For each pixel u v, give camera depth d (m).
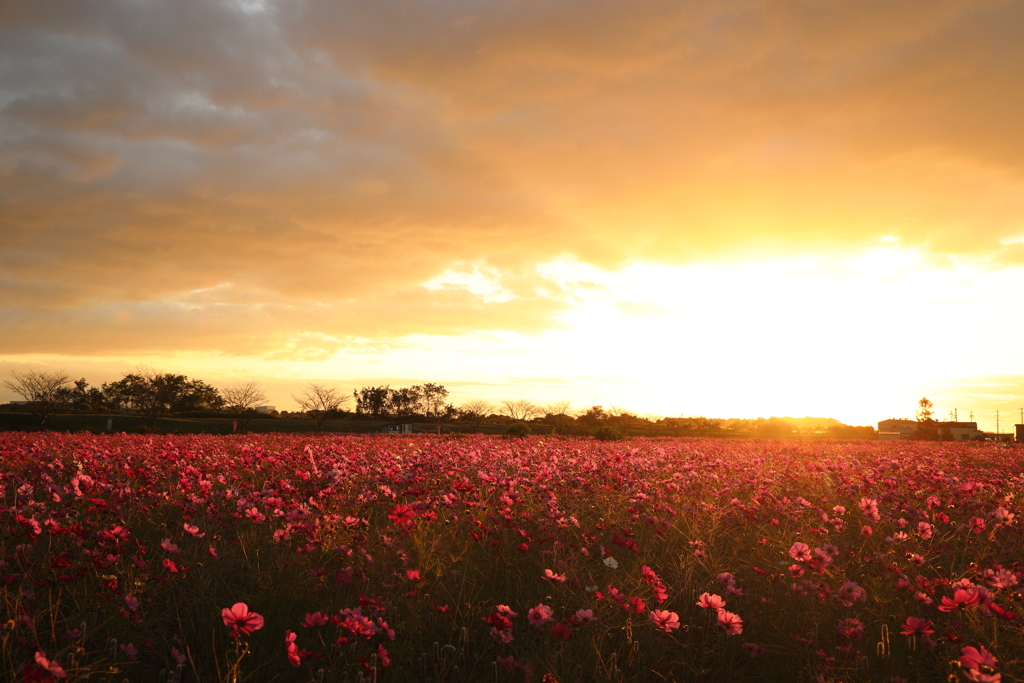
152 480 7.98
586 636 3.84
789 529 6.22
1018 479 10.08
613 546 5.69
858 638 3.64
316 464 10.14
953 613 4.02
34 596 3.74
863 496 8.10
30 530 4.44
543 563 5.09
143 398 53.06
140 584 3.98
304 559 4.88
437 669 3.48
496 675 3.46
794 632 4.04
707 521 6.61
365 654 3.47
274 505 5.75
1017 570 4.62
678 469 11.02
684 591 4.52
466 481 7.98
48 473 8.30
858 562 5.12
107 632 3.63
